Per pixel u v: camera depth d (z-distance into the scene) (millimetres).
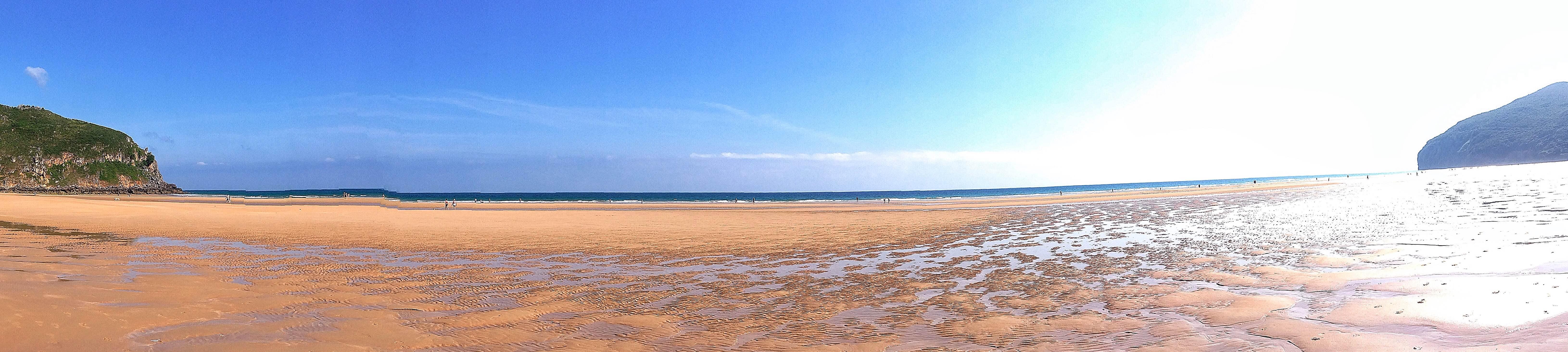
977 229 23375
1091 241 18375
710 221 29547
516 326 8031
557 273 13008
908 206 46812
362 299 9719
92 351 6012
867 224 26656
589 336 7555
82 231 21797
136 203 45875
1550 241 12906
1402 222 19547
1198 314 8133
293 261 14258
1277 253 13922
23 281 9469
